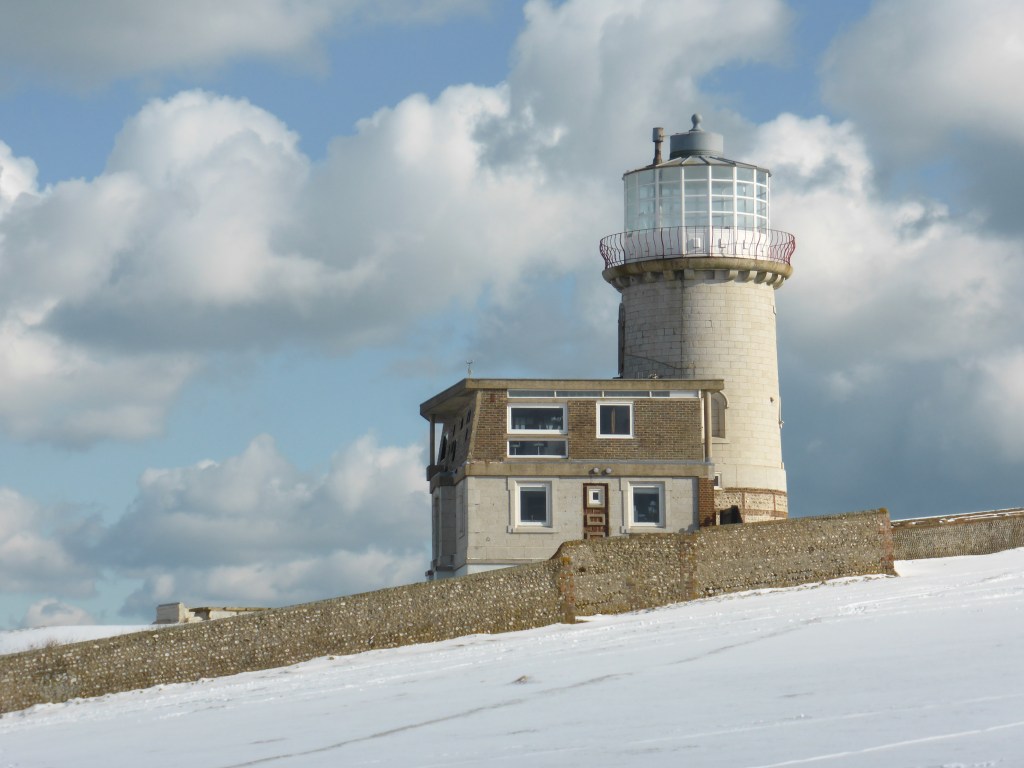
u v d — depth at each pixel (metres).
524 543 62.00
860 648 36.66
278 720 34.62
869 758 22.47
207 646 47.66
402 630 49.97
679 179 72.06
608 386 63.41
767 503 69.00
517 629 51.44
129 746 32.91
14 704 45.31
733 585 54.72
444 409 66.88
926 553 60.91
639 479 62.81
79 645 46.38
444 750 27.41
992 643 35.28
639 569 53.78
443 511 64.88
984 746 22.75
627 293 71.81
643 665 37.69
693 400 63.66
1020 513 66.25
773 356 71.00
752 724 26.77
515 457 62.62
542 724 29.50
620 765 23.81
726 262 69.62
